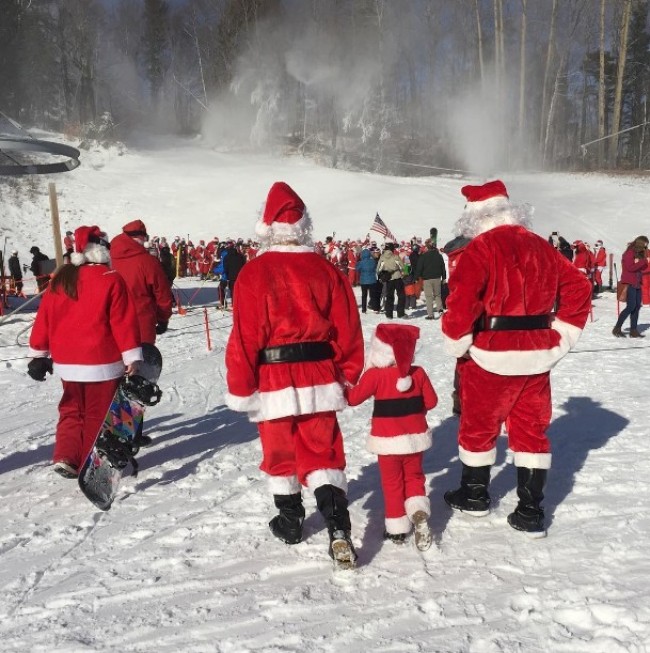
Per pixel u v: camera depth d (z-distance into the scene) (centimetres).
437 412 683
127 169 4684
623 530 377
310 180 4438
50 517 443
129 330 486
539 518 379
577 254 2123
